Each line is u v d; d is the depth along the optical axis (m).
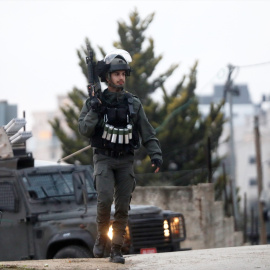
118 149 16.38
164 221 28.05
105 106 16.45
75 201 27.67
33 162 28.77
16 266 16.66
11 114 38.31
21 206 27.22
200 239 41.69
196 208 41.88
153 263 16.83
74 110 65.62
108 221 17.12
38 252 26.67
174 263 16.59
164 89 67.12
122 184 16.78
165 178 61.91
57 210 27.19
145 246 27.31
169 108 64.75
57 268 16.12
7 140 27.77
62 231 26.17
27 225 27.00
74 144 62.44
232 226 46.03
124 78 16.64
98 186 16.58
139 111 16.81
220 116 66.19
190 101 65.94
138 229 27.31
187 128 64.88
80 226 26.03
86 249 25.81
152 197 42.41
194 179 61.16
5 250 27.39
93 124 16.25
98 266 16.36
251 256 17.14
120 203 16.94
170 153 65.69
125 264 16.97
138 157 63.94
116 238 17.17
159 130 64.50
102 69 16.47
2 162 28.03
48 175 28.27
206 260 16.86
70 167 29.08
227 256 17.50
